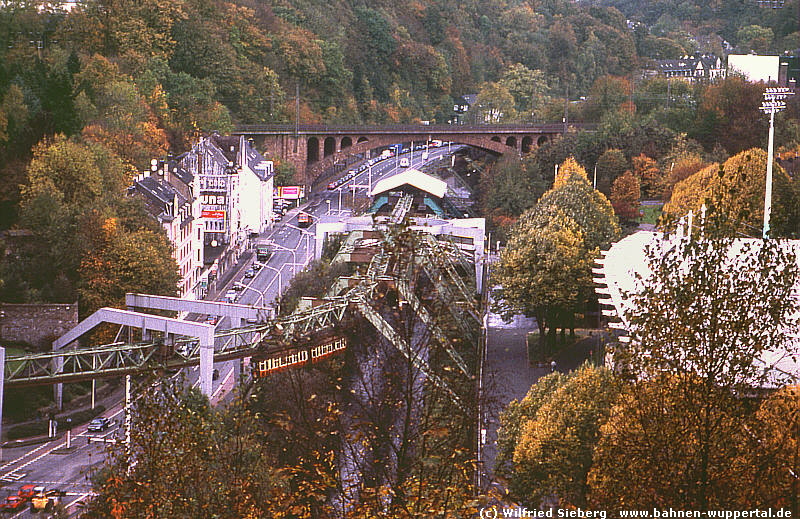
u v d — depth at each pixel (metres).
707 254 89.62
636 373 88.12
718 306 86.62
